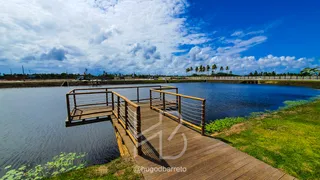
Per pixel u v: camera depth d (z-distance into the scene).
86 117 4.91
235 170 2.39
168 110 6.20
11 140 6.18
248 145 3.48
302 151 3.20
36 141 6.08
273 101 13.41
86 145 5.73
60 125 8.05
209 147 3.12
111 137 6.54
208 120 7.66
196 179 2.18
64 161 4.50
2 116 9.70
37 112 10.61
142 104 7.18
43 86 32.66
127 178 2.27
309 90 23.31
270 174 2.32
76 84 35.25
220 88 28.86
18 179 3.60
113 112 5.29
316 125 5.03
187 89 26.59
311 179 2.35
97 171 2.46
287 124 5.18
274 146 3.43
